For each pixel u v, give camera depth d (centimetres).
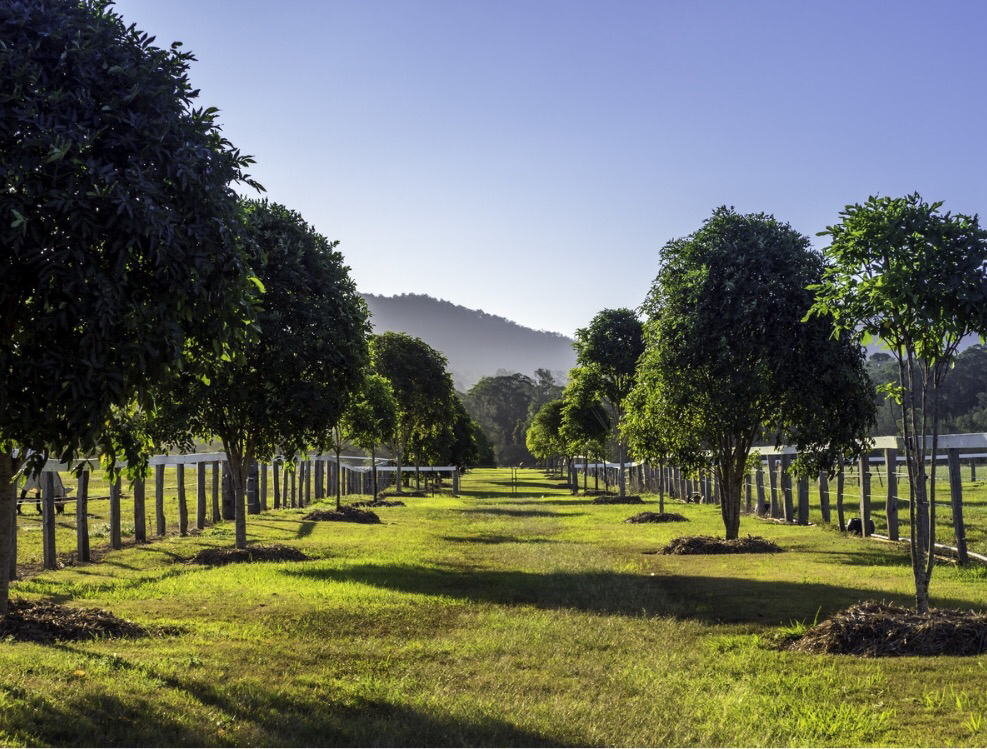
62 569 1622
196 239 803
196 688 733
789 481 2705
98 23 810
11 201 689
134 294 765
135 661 797
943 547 1747
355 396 2027
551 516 3466
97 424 729
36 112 725
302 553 1816
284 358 1667
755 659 855
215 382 1650
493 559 1823
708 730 642
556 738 629
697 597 1234
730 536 1992
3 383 707
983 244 883
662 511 3069
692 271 1900
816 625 966
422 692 752
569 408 5369
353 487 6025
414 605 1178
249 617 1062
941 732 616
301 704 707
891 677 766
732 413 1880
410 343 5969
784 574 1445
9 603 960
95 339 716
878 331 959
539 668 839
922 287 880
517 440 14588
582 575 1520
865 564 1609
